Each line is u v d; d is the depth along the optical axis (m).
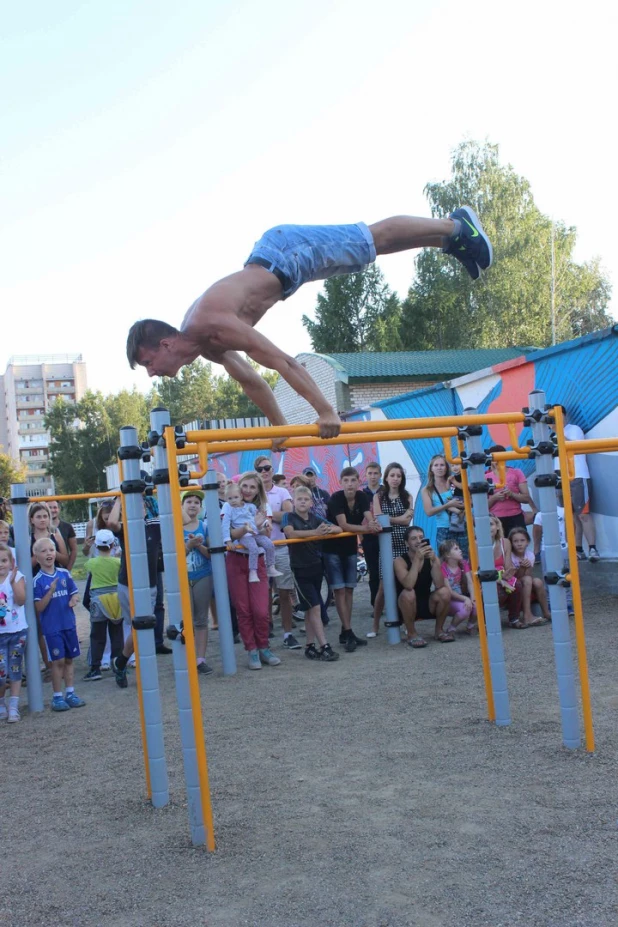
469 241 4.02
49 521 7.88
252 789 4.20
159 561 8.55
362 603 11.00
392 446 14.55
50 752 5.38
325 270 3.72
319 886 3.06
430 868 3.12
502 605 8.30
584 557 10.00
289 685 6.61
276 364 3.49
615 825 3.36
